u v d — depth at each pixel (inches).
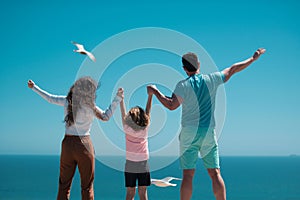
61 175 135.0
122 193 1769.2
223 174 3668.8
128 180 150.6
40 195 1691.7
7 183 2250.2
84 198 132.8
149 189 1920.5
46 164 5797.2
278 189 2124.8
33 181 2412.6
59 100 136.5
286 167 5629.9
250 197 1771.7
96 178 2694.4
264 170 4564.5
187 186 133.8
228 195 1854.1
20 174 3166.8
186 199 133.6
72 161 132.6
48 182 2326.5
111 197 1630.2
